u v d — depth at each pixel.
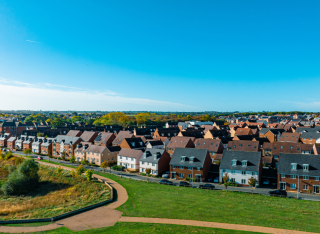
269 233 32.59
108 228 35.38
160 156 75.06
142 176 73.81
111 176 72.62
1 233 34.12
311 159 57.34
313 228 34.09
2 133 157.38
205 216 39.16
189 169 68.00
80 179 69.62
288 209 42.25
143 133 141.50
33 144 124.06
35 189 64.88
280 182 57.75
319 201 47.66
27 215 42.41
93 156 92.50
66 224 37.41
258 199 48.78
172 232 33.12
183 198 49.47
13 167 80.75
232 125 182.62
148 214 40.75
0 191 62.50
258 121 199.00
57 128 159.50
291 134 116.25
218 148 90.00
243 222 36.47
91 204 47.25
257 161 62.00
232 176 62.72
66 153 106.19
